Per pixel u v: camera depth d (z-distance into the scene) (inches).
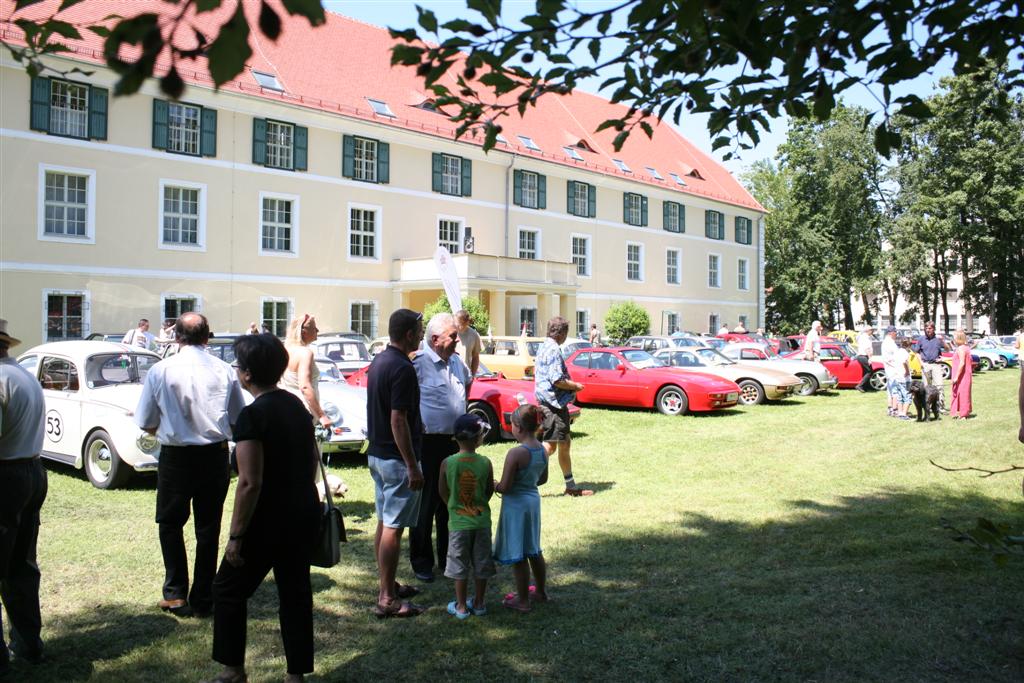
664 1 111.3
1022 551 111.9
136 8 818.8
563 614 178.4
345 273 998.4
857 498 302.7
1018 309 1820.9
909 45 119.2
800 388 714.8
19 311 735.7
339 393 386.0
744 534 248.8
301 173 950.4
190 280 852.6
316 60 1035.3
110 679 146.3
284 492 138.2
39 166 745.0
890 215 1822.1
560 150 1311.5
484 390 454.9
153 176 822.5
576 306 1304.1
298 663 139.7
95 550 230.8
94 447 324.8
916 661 151.1
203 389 178.5
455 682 144.6
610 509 285.6
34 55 129.6
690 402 582.9
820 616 174.4
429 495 209.9
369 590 198.1
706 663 151.6
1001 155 1578.5
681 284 1544.0
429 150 1095.0
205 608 179.8
